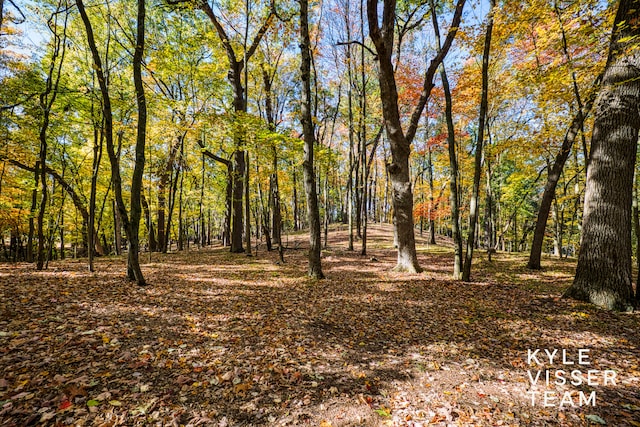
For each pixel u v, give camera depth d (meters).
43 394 2.89
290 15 13.74
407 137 10.51
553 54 9.66
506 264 12.33
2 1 6.96
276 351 4.28
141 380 3.30
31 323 4.37
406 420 2.92
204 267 11.06
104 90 6.90
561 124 11.20
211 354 4.04
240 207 17.00
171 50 12.90
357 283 8.84
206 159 18.59
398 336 5.09
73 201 14.89
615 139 6.05
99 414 2.71
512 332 5.19
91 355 3.69
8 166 12.84
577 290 6.60
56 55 8.12
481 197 25.94
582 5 7.02
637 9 5.58
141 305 5.73
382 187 37.59
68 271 8.49
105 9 11.70
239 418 2.85
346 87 20.50
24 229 15.77
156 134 12.26
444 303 6.89
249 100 20.08
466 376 3.80
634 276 9.65
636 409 3.10
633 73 5.82
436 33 9.09
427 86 10.35
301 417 2.91
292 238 24.88
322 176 26.88
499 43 9.59
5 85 8.05
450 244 23.72
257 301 6.72
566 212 22.42
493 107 13.81
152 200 18.69
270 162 14.49
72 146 12.56
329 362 4.09
